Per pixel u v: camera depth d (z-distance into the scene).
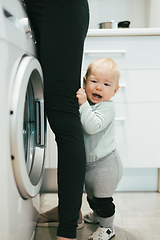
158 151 1.64
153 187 1.72
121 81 1.61
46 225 1.20
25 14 0.82
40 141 1.01
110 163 1.04
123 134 1.63
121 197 1.61
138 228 1.20
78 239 1.08
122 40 1.59
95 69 1.06
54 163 1.61
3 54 0.60
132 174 1.72
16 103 0.65
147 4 2.04
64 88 0.88
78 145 0.89
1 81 0.60
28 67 0.73
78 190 0.89
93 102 1.07
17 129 0.65
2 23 0.60
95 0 2.10
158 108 1.62
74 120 0.90
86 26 0.93
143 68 1.60
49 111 0.89
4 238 0.62
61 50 0.87
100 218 1.07
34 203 0.95
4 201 0.61
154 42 1.59
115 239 1.09
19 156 0.66
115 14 2.11
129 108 1.62
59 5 0.85
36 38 0.90
